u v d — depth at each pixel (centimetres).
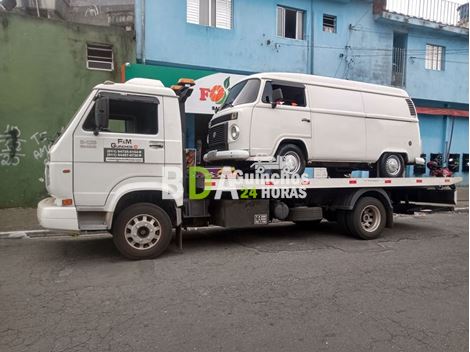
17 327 352
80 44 1115
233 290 450
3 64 1045
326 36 1520
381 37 1633
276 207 679
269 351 313
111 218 546
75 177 527
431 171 1302
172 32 1259
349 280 491
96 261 570
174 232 800
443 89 1812
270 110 676
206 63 1316
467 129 1894
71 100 1113
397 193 888
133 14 1302
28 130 1074
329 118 732
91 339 330
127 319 370
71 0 1400
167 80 1173
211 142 761
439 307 407
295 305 407
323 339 334
